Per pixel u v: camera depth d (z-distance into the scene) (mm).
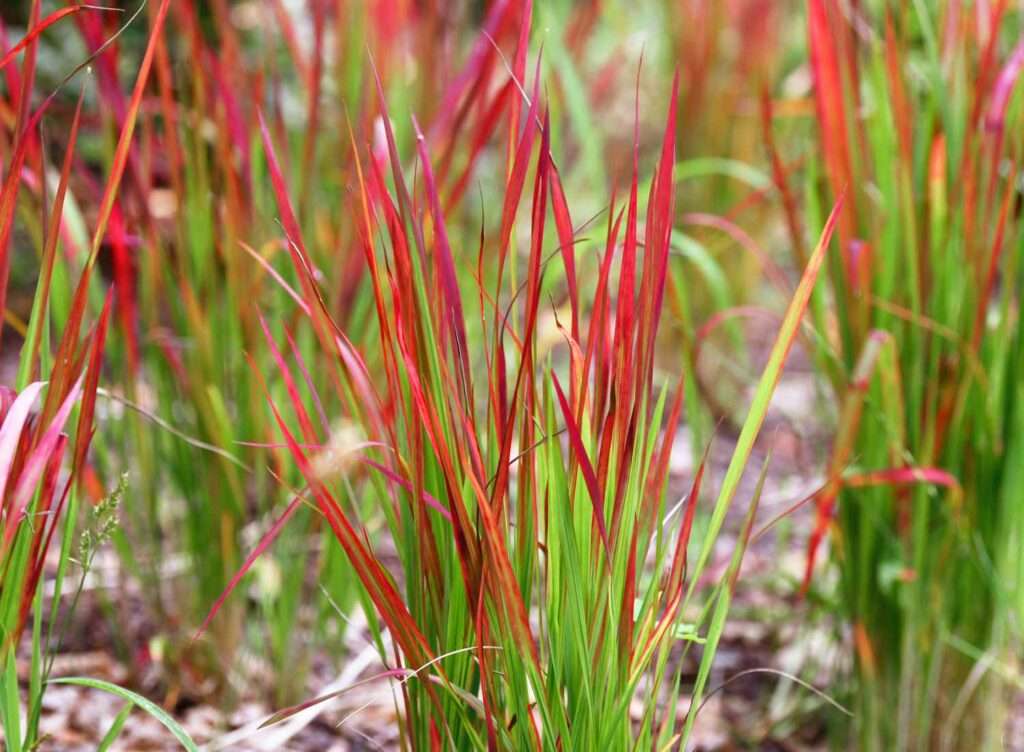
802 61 3625
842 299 1665
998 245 1573
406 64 2166
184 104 1805
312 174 1798
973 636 1674
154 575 1821
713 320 1812
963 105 1629
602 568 1217
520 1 1962
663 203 1189
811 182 1717
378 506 1886
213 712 1808
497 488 1210
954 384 1616
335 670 1830
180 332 1814
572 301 1238
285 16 1971
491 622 1232
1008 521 1641
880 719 1708
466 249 2252
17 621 1232
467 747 1272
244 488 1801
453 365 1246
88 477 1748
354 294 1775
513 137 1246
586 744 1229
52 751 1676
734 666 1979
